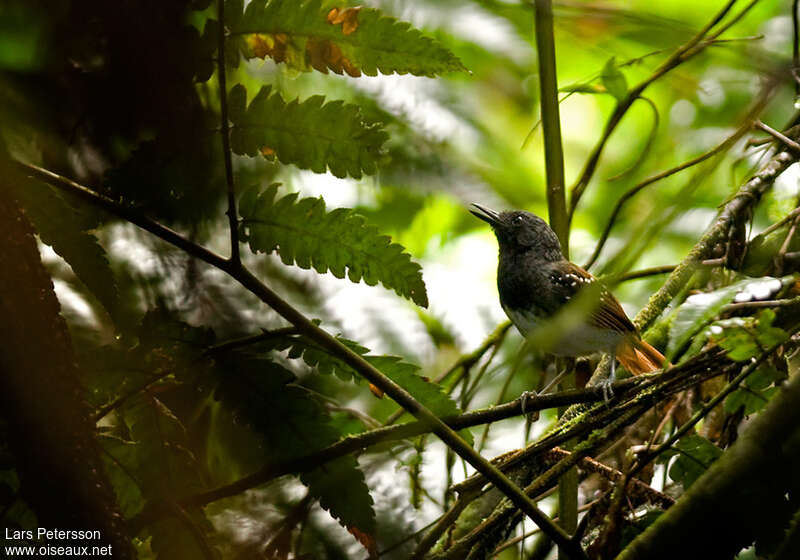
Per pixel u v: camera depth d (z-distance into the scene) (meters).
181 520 4.97
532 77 10.95
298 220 5.17
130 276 6.80
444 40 9.66
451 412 5.43
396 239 11.00
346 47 5.05
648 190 11.12
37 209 4.86
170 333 5.07
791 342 5.88
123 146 6.01
